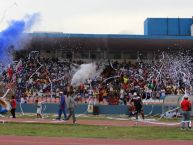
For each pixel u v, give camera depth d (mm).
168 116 37094
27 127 25344
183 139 20688
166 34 66250
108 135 21734
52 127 25688
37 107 34875
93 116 38000
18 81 50781
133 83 52719
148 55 62312
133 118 35969
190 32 65750
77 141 19094
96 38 57156
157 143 18891
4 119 32000
